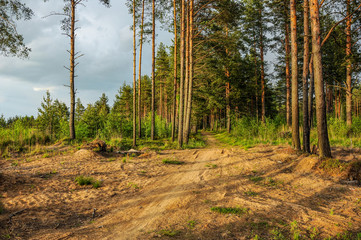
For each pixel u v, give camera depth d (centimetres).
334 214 484
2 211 499
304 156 1051
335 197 593
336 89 3172
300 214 489
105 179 812
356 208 508
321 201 572
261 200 590
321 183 709
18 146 1373
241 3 1839
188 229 438
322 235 396
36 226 449
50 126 1891
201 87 2745
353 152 1105
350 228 416
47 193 636
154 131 2653
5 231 415
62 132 1953
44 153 1266
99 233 430
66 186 715
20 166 957
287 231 414
